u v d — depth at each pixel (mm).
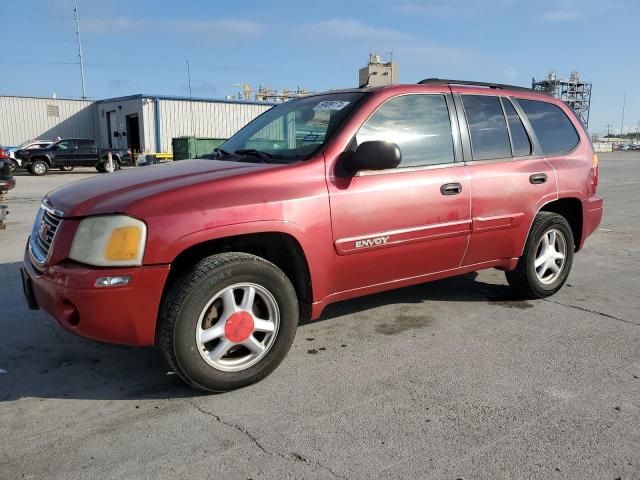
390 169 3812
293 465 2566
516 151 4668
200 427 2896
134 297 2955
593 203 5309
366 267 3764
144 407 3115
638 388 3361
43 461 2590
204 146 23000
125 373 3549
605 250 7512
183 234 2994
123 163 28875
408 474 2500
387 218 3748
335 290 3715
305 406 3117
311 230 3414
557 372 3572
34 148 26312
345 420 2965
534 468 2549
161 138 33406
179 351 3057
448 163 4160
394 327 4371
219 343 3225
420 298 5117
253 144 4227
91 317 2930
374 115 3832
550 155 4945
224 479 2463
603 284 5730
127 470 2525
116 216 2938
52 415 3021
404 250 3904
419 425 2916
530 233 4773
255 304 3389
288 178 3393
